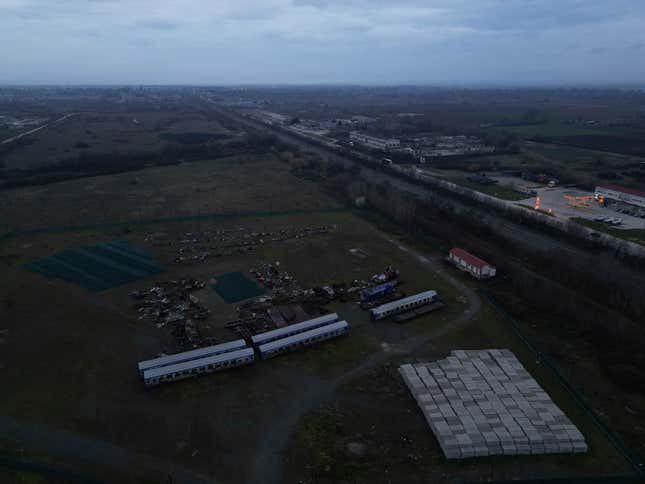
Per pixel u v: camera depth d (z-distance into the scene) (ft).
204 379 161.89
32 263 250.98
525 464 127.65
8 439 131.13
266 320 200.13
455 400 148.77
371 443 134.00
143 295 217.97
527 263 261.65
